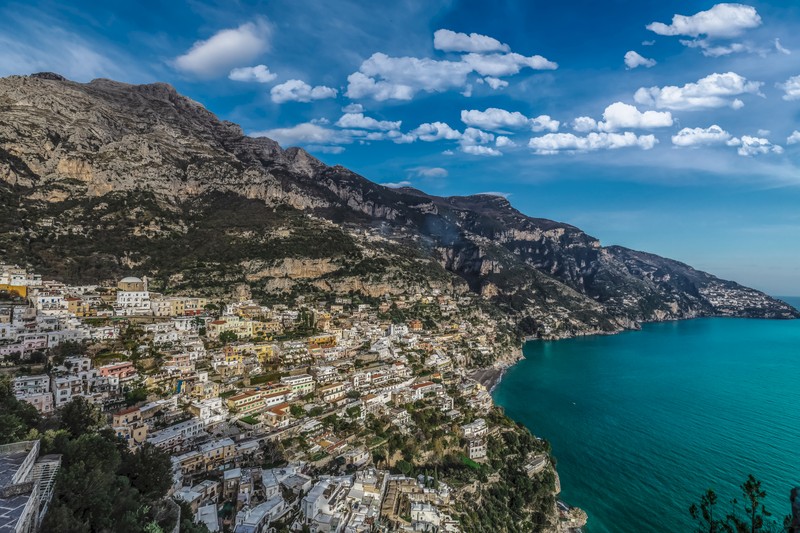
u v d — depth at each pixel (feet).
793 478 525.34
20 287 648.79
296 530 348.18
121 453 301.02
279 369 650.84
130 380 494.18
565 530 458.91
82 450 249.14
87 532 192.34
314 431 509.35
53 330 546.26
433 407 644.69
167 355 571.69
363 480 424.87
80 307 648.38
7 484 185.68
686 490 508.94
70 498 207.92
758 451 601.21
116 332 594.65
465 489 477.77
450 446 558.97
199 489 368.27
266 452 453.17
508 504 488.85
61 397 427.74
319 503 367.04
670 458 586.04
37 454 226.58
